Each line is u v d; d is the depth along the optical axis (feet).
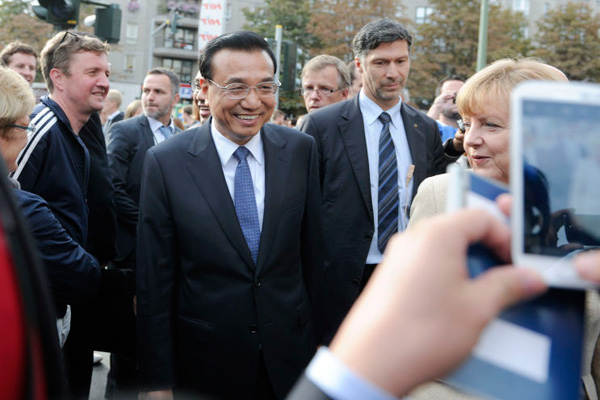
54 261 7.93
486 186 1.87
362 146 11.28
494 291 1.54
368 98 11.61
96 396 13.71
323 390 1.52
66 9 21.76
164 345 7.73
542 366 1.66
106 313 9.72
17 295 1.83
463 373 1.62
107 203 11.38
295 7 106.32
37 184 9.30
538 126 1.90
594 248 1.81
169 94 16.90
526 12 145.59
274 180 8.08
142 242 7.89
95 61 10.73
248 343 7.64
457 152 11.37
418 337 1.48
